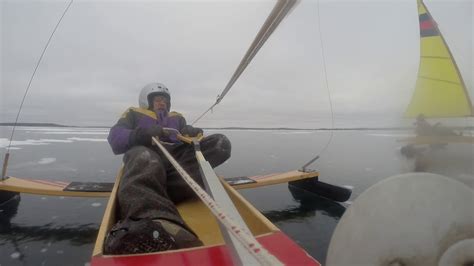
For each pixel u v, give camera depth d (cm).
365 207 57
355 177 465
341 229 59
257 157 739
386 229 54
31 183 335
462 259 49
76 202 353
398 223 54
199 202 245
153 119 295
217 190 114
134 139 240
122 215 148
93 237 251
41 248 230
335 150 857
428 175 56
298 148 968
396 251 53
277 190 408
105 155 820
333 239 59
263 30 150
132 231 104
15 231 261
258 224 134
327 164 597
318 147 995
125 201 145
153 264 95
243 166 599
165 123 303
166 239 106
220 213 77
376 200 57
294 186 408
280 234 113
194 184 103
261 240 109
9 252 221
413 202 54
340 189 344
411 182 56
